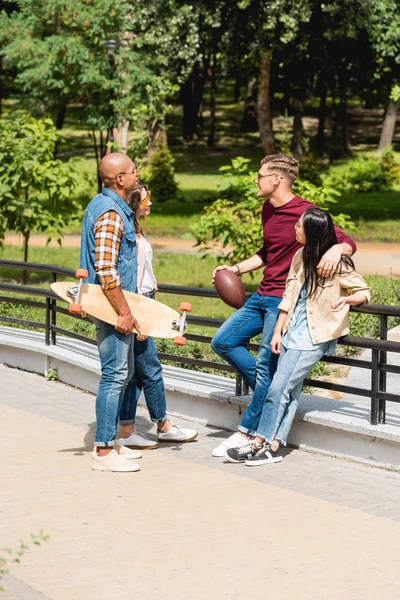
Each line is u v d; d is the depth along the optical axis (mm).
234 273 8844
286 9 34625
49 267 11797
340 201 49062
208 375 10461
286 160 8312
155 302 8375
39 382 11898
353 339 8250
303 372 8227
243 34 35750
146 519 6988
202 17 35438
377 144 72812
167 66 35406
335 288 8148
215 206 20781
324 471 8180
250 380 8742
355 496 7508
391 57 45375
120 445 8641
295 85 59500
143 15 34281
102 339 8312
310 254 8109
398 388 11258
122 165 8180
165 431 9117
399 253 30766
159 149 50062
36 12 34781
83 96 36031
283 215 8367
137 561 6152
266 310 8477
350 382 12039
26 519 6988
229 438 8688
